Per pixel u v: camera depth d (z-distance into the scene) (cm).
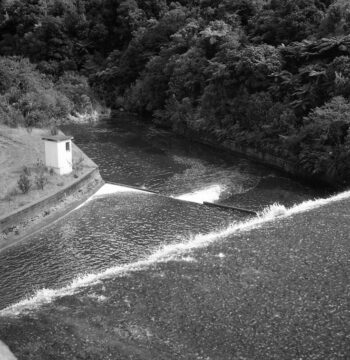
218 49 4153
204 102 3959
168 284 1250
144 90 5103
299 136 2892
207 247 1474
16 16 6900
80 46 6394
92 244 1980
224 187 2717
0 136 3319
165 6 6112
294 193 2597
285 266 1302
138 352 988
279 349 990
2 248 1942
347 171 2642
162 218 2241
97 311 1147
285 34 3844
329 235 1468
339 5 3422
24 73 4972
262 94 3394
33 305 1208
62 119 4800
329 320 1067
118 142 3903
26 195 2277
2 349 991
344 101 2794
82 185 2555
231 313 1112
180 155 3488
